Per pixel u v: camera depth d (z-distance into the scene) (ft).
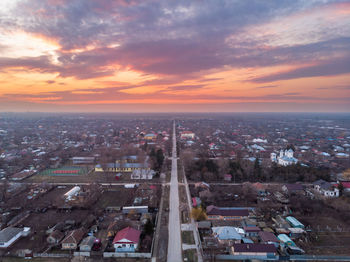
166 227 275.80
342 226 284.41
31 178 474.08
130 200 358.43
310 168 468.34
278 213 317.22
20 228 262.67
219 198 366.22
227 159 556.92
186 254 225.56
